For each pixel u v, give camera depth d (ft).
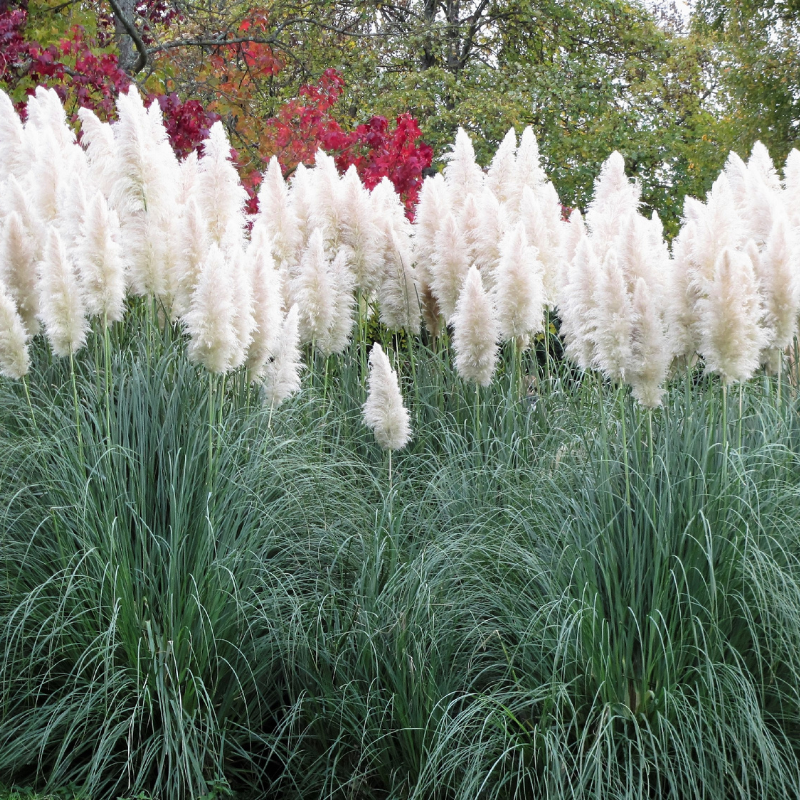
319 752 14.85
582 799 12.55
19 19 38.96
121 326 20.95
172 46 52.39
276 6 69.82
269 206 24.14
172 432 15.98
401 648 14.06
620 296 14.92
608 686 13.46
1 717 14.42
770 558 13.98
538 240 22.88
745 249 17.67
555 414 19.81
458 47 81.82
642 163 79.56
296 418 18.95
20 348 16.71
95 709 14.02
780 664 14.12
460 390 21.26
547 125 76.43
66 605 14.64
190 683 14.21
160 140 22.53
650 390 15.20
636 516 14.47
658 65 84.99
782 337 17.79
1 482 15.70
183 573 14.76
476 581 15.20
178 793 13.57
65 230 19.70
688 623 13.99
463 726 13.16
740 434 15.72
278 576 15.62
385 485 17.71
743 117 77.25
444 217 22.88
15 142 24.86
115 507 14.97
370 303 26.12
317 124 39.91
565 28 81.30
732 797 13.23
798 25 75.31
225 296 15.66
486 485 17.38
